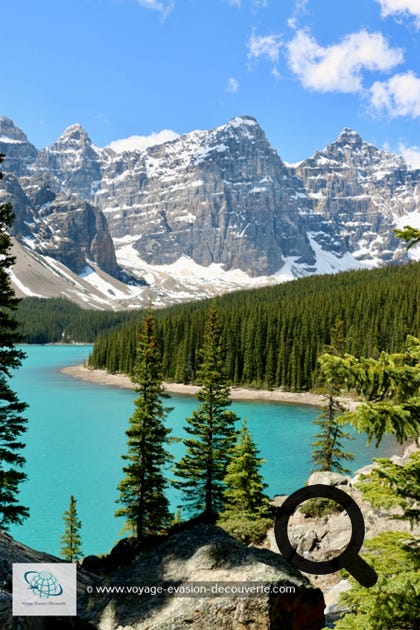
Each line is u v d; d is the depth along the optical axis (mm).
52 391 109938
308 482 26625
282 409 91812
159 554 13039
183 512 38969
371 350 104688
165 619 10375
